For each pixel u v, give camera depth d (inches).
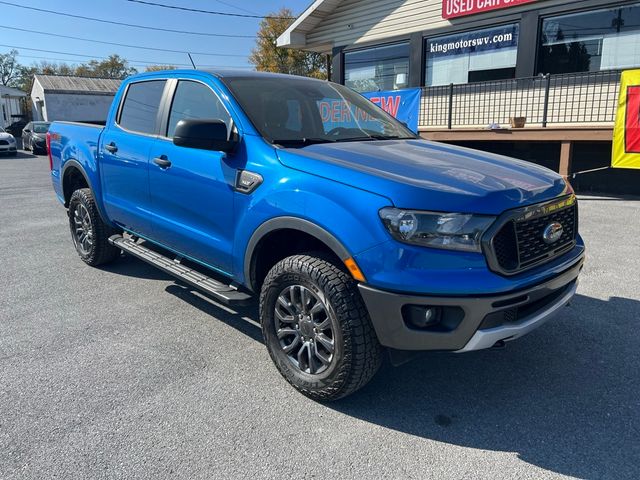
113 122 184.5
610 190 379.9
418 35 484.7
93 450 97.4
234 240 128.0
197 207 139.5
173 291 184.4
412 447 99.3
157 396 116.1
